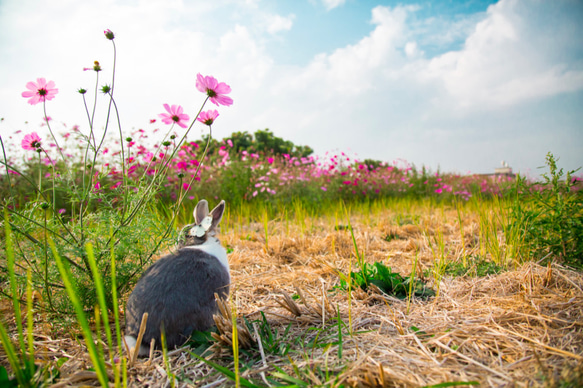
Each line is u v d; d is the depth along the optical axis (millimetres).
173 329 2090
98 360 1443
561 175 3369
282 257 4457
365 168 10656
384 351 1966
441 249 3514
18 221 2361
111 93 2461
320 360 1908
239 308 2885
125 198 2615
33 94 2562
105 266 2512
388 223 6211
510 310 2311
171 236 2746
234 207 7762
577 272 2842
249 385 1674
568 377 1525
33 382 1684
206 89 2428
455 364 1818
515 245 3484
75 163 6348
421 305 2719
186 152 7180
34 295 2770
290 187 9109
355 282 3115
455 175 13852
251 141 20281
